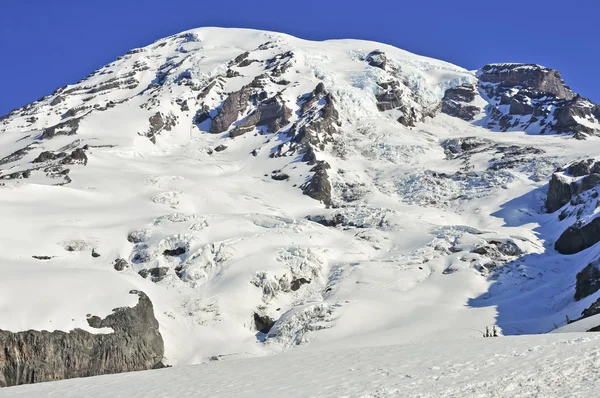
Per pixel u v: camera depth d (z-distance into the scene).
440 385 20.81
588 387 18.92
